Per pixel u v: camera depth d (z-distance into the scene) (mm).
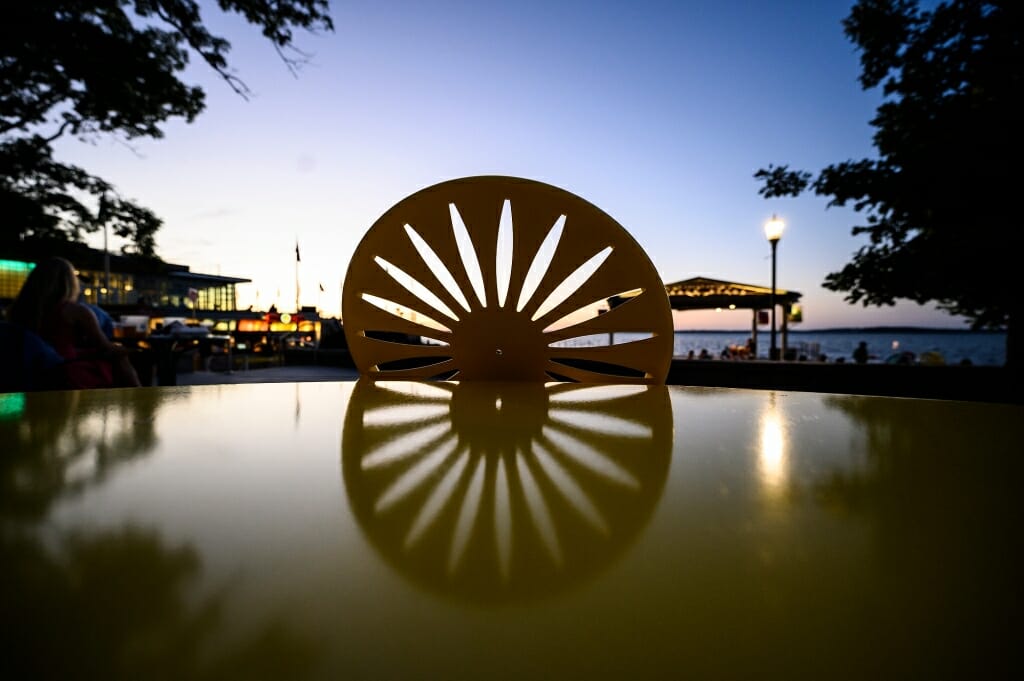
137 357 4887
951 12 4695
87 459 414
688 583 192
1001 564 211
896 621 157
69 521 260
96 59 9047
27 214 10680
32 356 2209
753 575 201
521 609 168
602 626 156
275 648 134
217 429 560
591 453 449
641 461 420
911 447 479
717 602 174
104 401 783
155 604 162
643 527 264
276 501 305
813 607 169
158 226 12914
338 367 13812
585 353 1356
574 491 332
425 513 285
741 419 643
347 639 144
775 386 5156
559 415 667
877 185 5000
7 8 7941
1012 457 436
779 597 178
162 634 139
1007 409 736
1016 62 4418
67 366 2758
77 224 11859
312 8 9578
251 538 241
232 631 144
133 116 10117
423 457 431
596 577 198
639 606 171
